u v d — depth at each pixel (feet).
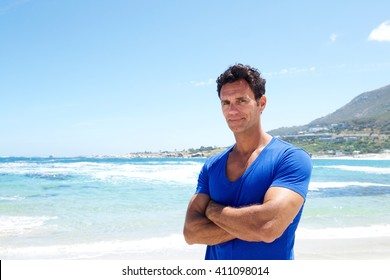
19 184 75.66
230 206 7.72
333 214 39.55
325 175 114.52
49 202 49.32
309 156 7.77
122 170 135.95
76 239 28.12
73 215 39.11
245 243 7.54
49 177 96.27
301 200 7.24
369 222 34.96
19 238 28.40
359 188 69.72
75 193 59.98
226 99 7.84
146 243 26.91
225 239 7.77
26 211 41.70
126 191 62.90
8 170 131.85
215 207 7.82
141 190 64.39
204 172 8.75
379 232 30.37
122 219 36.81
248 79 7.75
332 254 23.97
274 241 7.41
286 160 7.45
